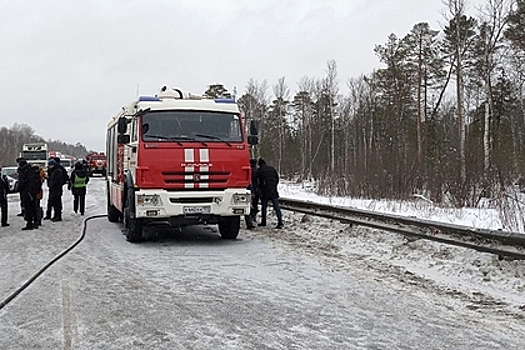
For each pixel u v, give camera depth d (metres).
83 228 15.38
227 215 12.11
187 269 9.48
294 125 67.56
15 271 9.31
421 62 41.78
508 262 8.55
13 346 5.53
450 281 8.45
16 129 149.75
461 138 29.66
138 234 12.60
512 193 12.83
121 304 7.12
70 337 5.80
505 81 36.66
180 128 12.05
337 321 6.37
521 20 30.20
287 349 5.42
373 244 11.49
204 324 6.24
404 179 20.78
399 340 5.71
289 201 17.53
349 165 24.14
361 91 60.88
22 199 15.18
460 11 32.75
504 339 5.77
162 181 11.73
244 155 12.27
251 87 61.56
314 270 9.34
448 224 9.88
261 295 7.60
